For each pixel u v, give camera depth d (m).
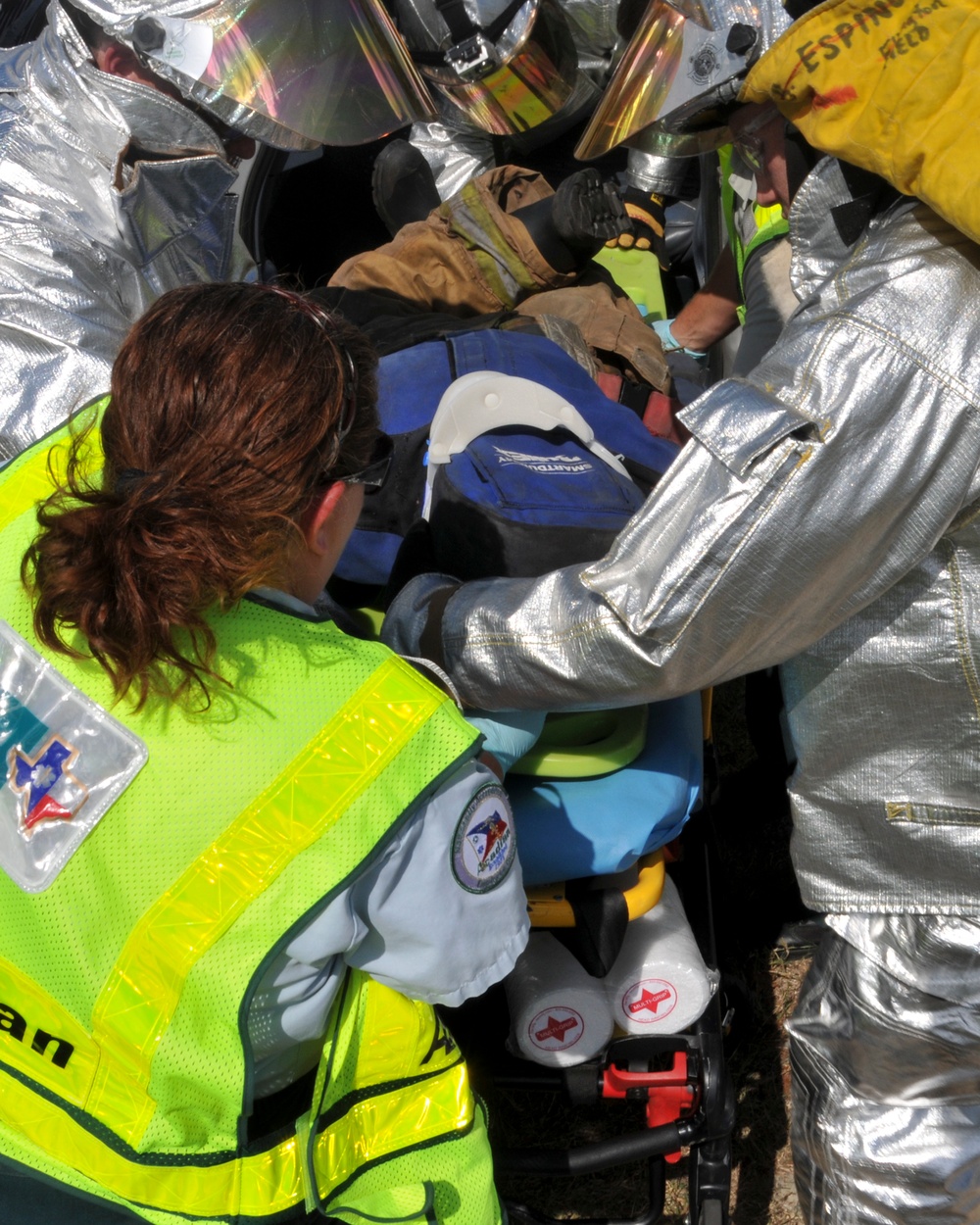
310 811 0.95
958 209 1.05
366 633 1.66
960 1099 1.54
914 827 1.43
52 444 1.15
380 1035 1.11
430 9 2.17
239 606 0.98
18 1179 1.16
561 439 1.68
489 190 2.44
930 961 1.49
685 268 3.46
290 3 1.60
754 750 2.98
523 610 1.33
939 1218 1.57
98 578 0.88
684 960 1.64
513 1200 1.80
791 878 2.60
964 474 1.18
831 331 1.18
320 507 1.00
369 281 2.41
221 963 0.95
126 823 0.96
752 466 1.17
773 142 1.44
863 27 1.12
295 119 1.65
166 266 1.76
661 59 1.49
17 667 1.01
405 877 0.99
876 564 1.23
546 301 2.35
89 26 1.58
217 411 0.90
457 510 1.55
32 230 1.58
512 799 1.50
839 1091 1.59
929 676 1.34
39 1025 1.05
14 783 0.99
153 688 0.94
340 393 0.94
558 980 1.59
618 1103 2.26
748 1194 2.17
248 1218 1.08
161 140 1.62
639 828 1.48
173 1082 1.00
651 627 1.22
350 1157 1.14
